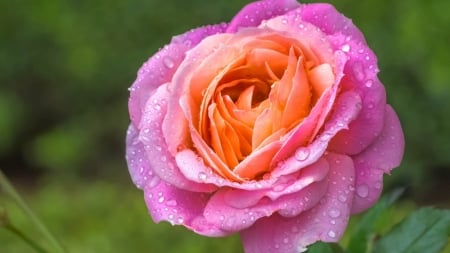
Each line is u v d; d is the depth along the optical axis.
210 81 0.50
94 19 2.07
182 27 1.95
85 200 1.53
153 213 0.50
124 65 2.07
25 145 2.30
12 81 2.28
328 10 0.51
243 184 0.48
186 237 1.15
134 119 0.52
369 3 1.70
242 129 0.49
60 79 2.24
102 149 2.17
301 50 0.50
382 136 0.49
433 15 1.63
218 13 1.88
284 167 0.48
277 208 0.48
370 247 0.56
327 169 0.48
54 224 1.47
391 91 1.70
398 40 1.66
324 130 0.48
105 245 1.26
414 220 0.54
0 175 0.60
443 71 1.63
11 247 1.32
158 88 0.51
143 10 1.99
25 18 2.20
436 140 1.69
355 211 0.49
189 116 0.49
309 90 0.49
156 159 0.50
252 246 0.49
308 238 0.48
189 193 0.50
